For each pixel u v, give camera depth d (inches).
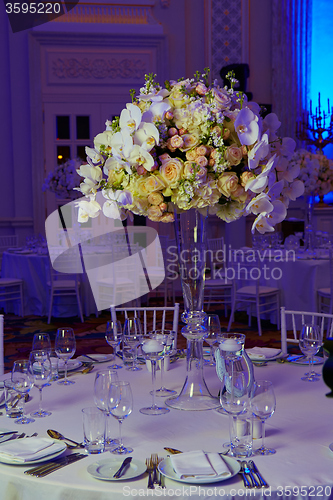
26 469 52.6
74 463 53.9
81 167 71.4
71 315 256.2
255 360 92.3
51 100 335.6
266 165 67.0
